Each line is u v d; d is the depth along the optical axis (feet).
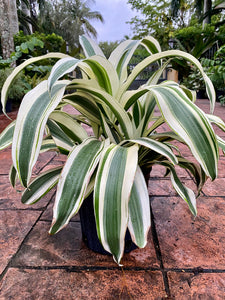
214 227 2.41
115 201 1.25
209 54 16.71
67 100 1.84
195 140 1.20
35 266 1.91
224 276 1.81
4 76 9.12
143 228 1.38
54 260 1.98
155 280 1.77
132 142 1.78
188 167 2.16
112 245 1.20
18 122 1.27
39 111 1.29
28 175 1.20
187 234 2.30
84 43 2.03
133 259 1.98
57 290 1.69
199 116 1.26
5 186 3.38
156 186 3.34
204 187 3.31
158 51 2.21
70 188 1.33
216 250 2.09
